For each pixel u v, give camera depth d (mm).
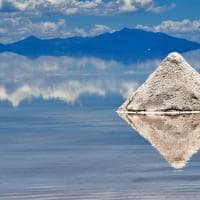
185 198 29359
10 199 29797
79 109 66938
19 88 101938
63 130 50906
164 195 29953
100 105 70938
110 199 29531
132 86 101562
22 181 33250
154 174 34312
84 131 49969
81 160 38500
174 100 58969
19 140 46188
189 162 37156
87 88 98938
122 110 62031
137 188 31391
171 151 40594
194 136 45875
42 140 46031
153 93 59750
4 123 56219
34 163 37812
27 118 59656
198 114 57312
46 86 105875
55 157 39531
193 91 59375
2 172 35469
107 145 43344
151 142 43938
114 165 36844
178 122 52750
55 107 69875
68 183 32688
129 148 42031
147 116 57469
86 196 30109
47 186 32094
